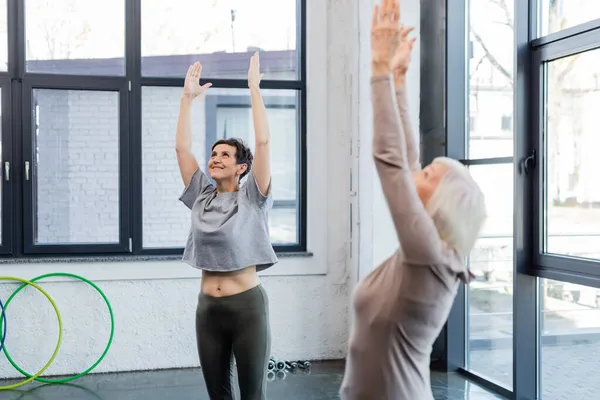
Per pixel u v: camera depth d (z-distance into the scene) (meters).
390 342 1.74
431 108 5.03
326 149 5.33
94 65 5.02
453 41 4.90
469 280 1.72
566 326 3.92
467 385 4.61
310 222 5.30
